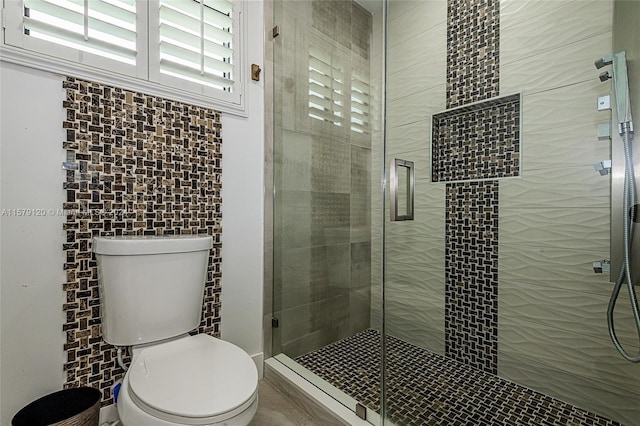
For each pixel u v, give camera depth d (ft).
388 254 5.41
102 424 3.82
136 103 4.18
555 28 4.58
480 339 5.23
